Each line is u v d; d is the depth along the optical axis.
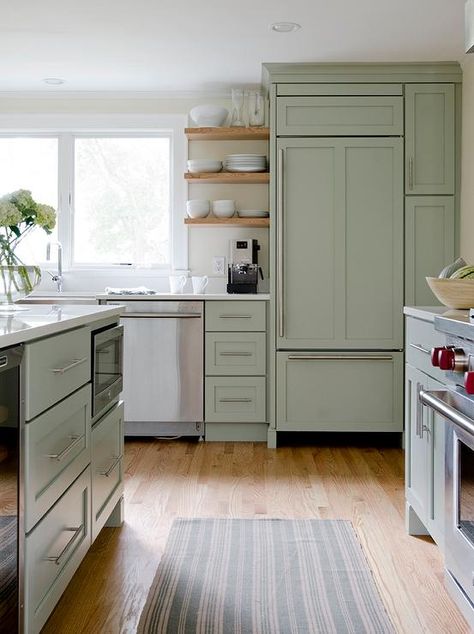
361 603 2.02
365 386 3.98
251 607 2.00
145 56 3.81
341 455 3.80
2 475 1.45
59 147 4.65
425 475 2.28
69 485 1.93
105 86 4.41
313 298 3.99
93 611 1.96
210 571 2.24
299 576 2.20
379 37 3.51
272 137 3.96
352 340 3.99
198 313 4.04
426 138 3.94
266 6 3.11
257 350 4.04
